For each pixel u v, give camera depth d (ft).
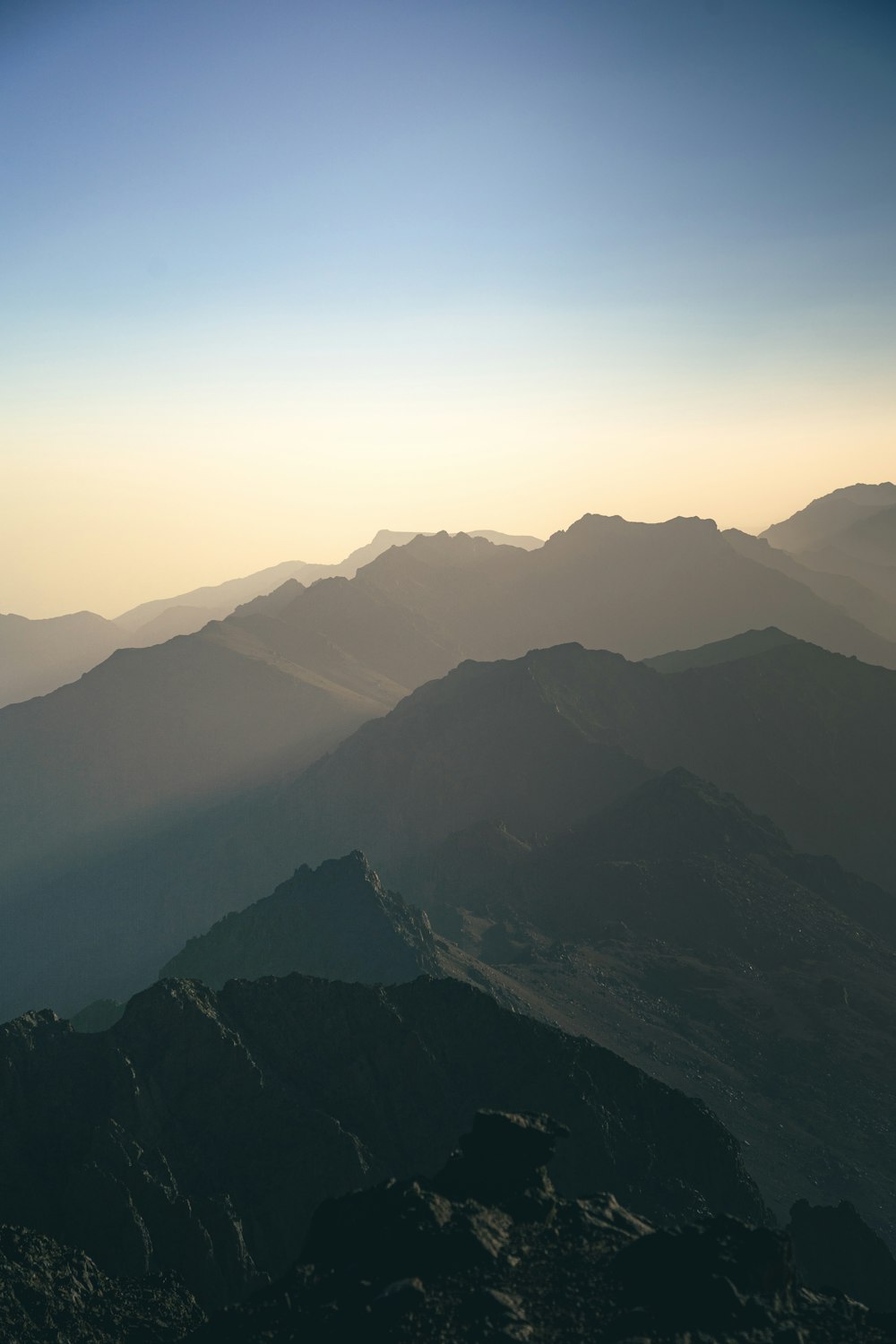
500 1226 84.43
